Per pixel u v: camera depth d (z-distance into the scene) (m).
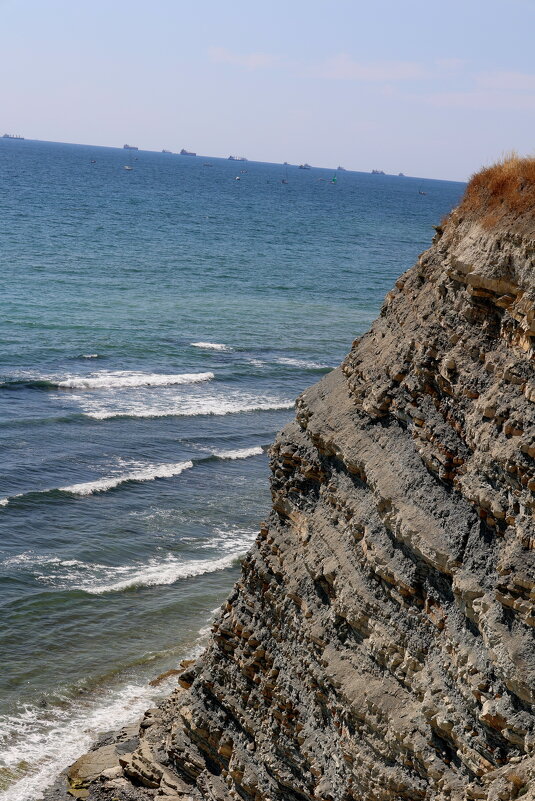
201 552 44.22
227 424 61.81
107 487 49.66
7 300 92.19
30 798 26.70
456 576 15.13
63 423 58.62
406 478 17.22
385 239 192.50
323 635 18.92
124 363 73.56
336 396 21.16
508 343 15.42
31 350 74.12
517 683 13.31
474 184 17.67
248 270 128.88
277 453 22.69
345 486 19.75
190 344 81.44
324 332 90.88
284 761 19.88
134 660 35.22
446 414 16.92
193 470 53.66
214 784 22.08
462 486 15.63
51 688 33.00
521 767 13.20
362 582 17.95
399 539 16.81
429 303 18.33
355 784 17.05
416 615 16.41
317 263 143.00
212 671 23.11
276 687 20.39
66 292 99.94
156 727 26.09
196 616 38.56
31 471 50.78
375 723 16.52
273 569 21.59
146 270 120.50
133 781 24.69
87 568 41.66
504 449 14.50
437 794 15.01
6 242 134.12
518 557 13.78
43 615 37.62
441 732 15.16
